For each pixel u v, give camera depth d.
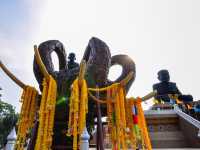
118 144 5.70
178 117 16.86
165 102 22.09
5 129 30.08
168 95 22.53
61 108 5.84
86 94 5.39
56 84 5.73
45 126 5.08
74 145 4.81
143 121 6.37
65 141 5.76
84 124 5.07
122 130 5.79
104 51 6.17
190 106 20.61
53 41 7.26
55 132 5.81
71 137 5.73
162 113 17.28
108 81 6.70
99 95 6.39
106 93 6.49
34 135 5.75
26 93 6.07
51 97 5.42
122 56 7.34
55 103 5.59
